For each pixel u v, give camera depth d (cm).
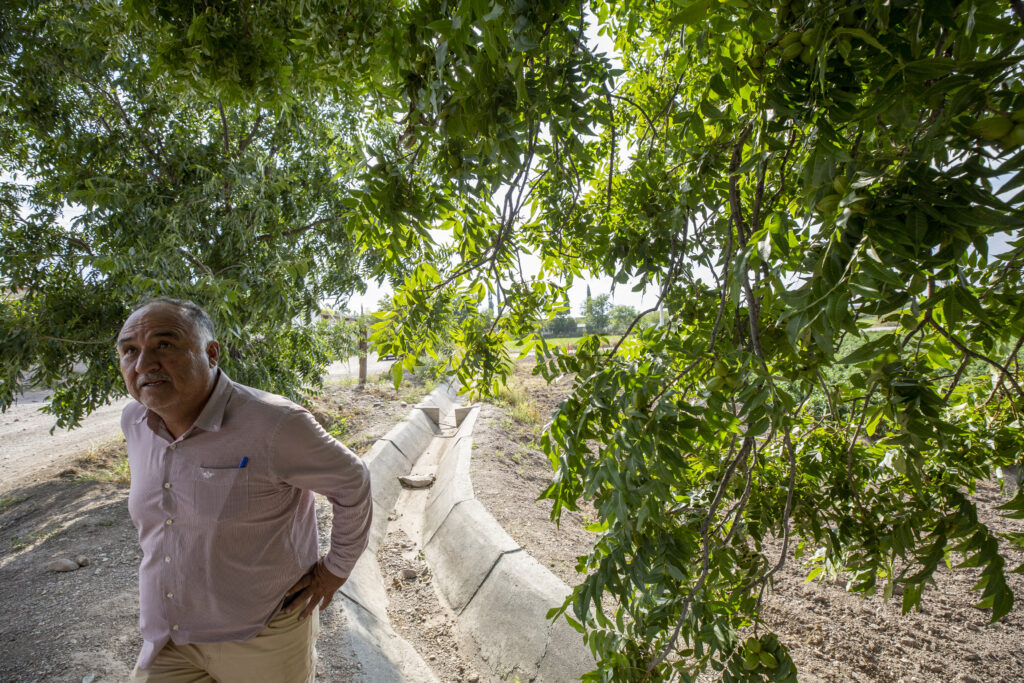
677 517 156
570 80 112
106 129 589
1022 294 116
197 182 587
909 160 71
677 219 135
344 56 145
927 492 153
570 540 518
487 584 429
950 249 70
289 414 188
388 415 1125
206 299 474
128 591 387
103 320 571
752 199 135
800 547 207
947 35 76
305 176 657
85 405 611
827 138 76
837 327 67
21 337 519
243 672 192
